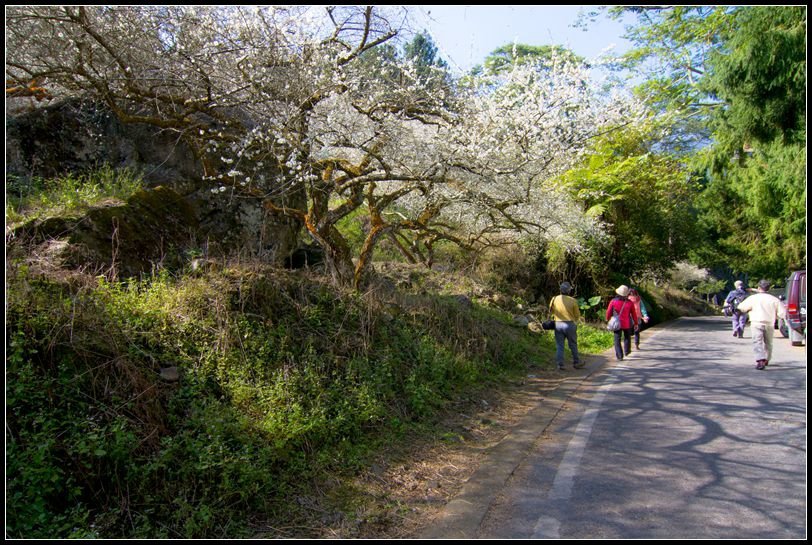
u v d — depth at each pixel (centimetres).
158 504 402
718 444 606
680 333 2019
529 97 991
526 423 720
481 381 931
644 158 2106
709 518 430
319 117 825
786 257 2564
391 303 921
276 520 433
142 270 657
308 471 501
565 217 1602
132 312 539
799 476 511
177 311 573
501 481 521
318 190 899
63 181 761
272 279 691
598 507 457
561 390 930
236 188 911
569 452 601
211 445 444
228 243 881
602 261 2164
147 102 858
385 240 1836
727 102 2075
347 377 650
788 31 1650
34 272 514
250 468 442
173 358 529
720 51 2025
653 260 2595
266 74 808
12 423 389
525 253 1956
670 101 2333
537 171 1028
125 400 454
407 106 872
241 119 946
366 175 939
